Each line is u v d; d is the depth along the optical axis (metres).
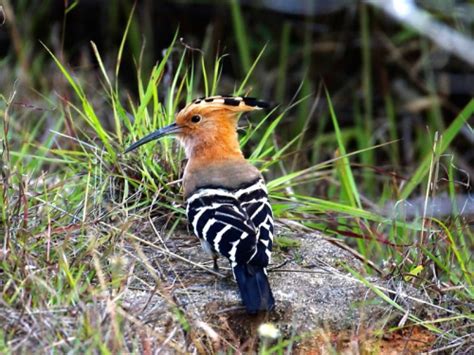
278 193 11.15
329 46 18.33
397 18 17.28
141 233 10.27
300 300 9.43
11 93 12.53
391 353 9.34
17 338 7.89
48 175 11.22
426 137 17.56
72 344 7.73
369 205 13.57
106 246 9.62
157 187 10.62
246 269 8.77
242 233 8.89
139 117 11.12
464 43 17.09
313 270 10.02
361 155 16.81
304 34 18.45
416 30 17.20
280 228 10.84
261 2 18.27
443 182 14.61
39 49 17.75
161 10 18.28
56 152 10.98
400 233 12.11
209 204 9.27
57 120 14.12
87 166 10.80
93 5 18.06
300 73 18.28
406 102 18.20
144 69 17.64
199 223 9.18
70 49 17.98
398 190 12.60
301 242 10.60
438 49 18.00
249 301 8.57
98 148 10.73
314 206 11.06
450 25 17.97
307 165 14.71
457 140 18.06
